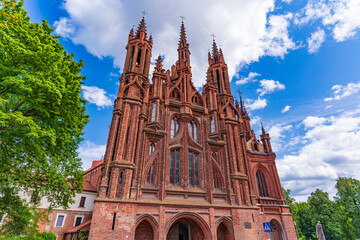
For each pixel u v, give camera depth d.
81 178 20.39
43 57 15.00
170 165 27.23
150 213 22.03
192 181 27.45
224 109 36.00
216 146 30.98
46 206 36.59
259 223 27.72
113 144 24.00
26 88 12.66
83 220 40.00
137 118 26.48
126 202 21.12
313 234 62.75
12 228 15.30
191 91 33.81
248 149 42.44
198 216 24.36
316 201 61.00
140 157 24.56
